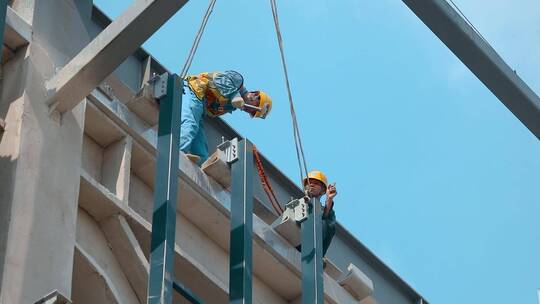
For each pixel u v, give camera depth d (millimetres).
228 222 16359
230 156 15758
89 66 14336
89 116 15344
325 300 17531
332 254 19234
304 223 16219
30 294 13297
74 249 14266
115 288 14680
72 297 14570
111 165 15531
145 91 15227
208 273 15852
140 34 13977
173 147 14148
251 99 18641
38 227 13797
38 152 14320
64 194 14328
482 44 13383
